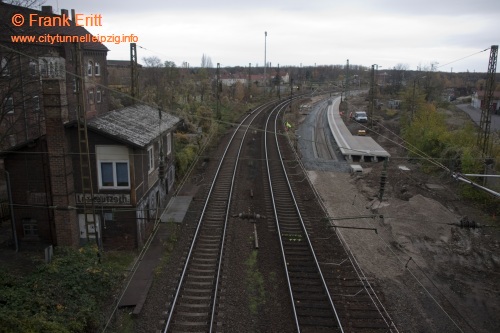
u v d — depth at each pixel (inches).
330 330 487.8
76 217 698.2
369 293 571.8
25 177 684.7
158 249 703.7
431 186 1178.6
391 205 963.3
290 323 499.2
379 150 1565.0
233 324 492.7
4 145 1111.6
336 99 3671.3
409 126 1851.6
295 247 708.0
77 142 672.4
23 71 871.1
